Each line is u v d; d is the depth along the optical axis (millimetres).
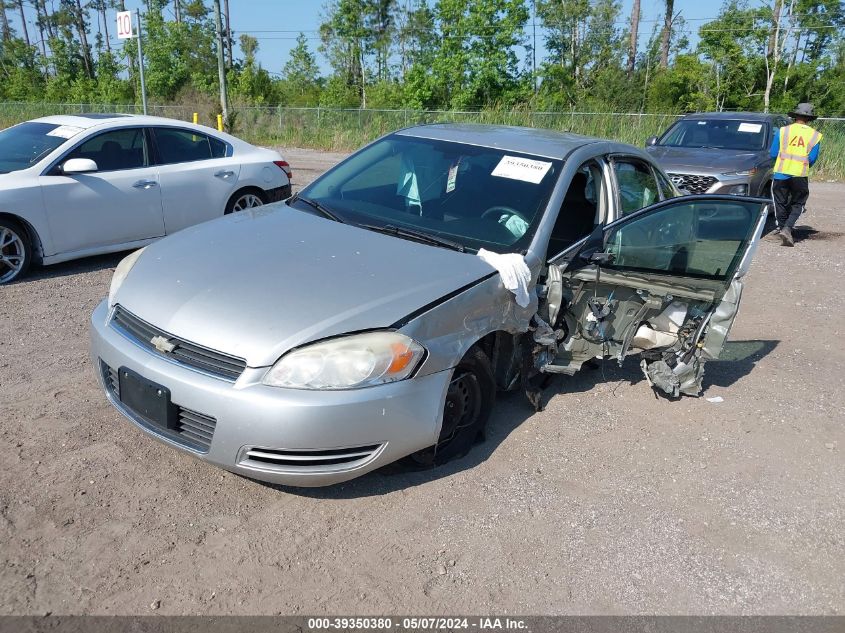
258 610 2662
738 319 6426
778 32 34438
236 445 2936
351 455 3049
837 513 3518
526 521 3283
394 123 25672
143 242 7191
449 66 33531
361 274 3434
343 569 2904
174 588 2740
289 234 3898
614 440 4078
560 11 41594
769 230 10750
